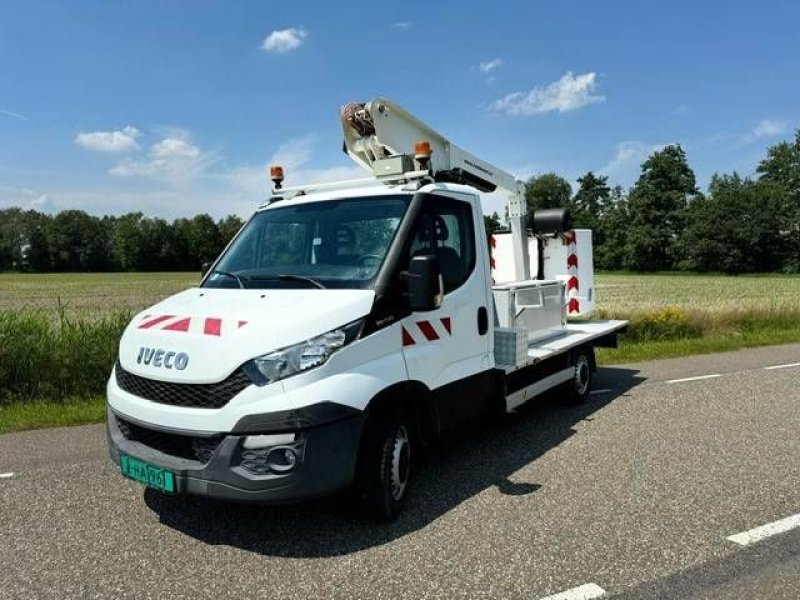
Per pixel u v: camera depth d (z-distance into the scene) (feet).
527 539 13.28
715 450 19.45
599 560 12.30
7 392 27.07
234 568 12.17
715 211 253.03
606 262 287.28
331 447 12.22
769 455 18.89
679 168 272.92
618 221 282.97
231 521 14.34
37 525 14.24
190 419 12.15
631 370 34.83
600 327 29.50
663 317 50.39
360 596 11.10
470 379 17.26
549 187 322.14
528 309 22.93
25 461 19.03
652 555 12.47
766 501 15.21
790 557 12.33
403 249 14.79
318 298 13.62
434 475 17.42
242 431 11.80
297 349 12.32
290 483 11.85
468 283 17.28
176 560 12.51
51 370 27.99
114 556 12.71
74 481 17.16
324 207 16.49
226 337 12.51
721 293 116.47
